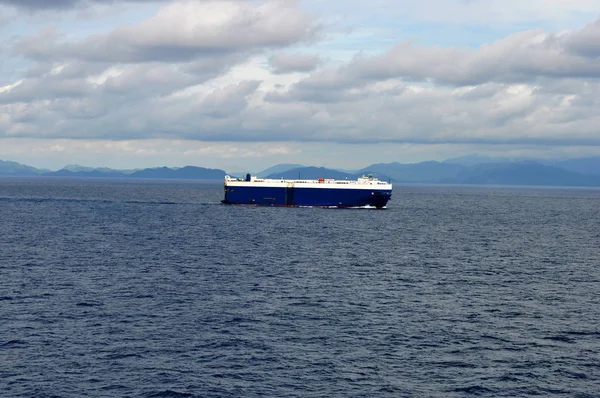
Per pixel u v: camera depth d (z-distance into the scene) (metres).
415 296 78.25
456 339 59.19
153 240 132.25
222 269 95.56
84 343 55.72
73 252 111.19
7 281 82.25
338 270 97.38
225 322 63.31
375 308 70.88
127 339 57.06
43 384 46.34
